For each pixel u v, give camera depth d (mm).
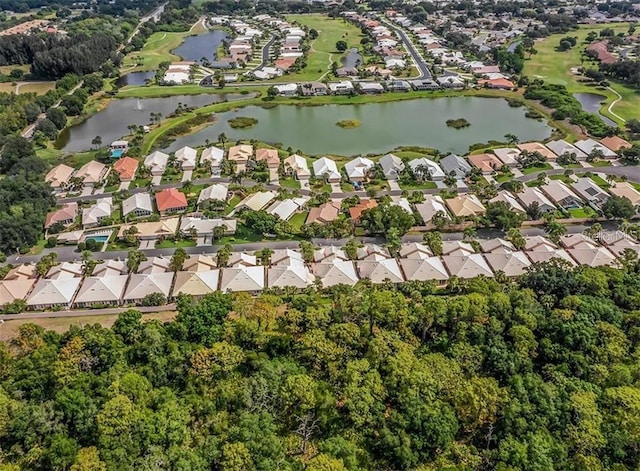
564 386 102188
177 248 167875
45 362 108562
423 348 116750
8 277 150000
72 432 96250
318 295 142750
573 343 111812
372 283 146750
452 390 100188
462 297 124688
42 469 91312
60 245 170750
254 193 193375
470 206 182500
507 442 91000
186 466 86062
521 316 117562
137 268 153750
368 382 101250
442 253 160625
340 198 198125
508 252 156625
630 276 134875
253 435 92000
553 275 132375
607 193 191125
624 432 92312
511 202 185000
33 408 95375
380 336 113750
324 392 101250
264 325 122375
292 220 183375
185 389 107188
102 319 136875
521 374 107688
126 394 99000
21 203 182375
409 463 90500
